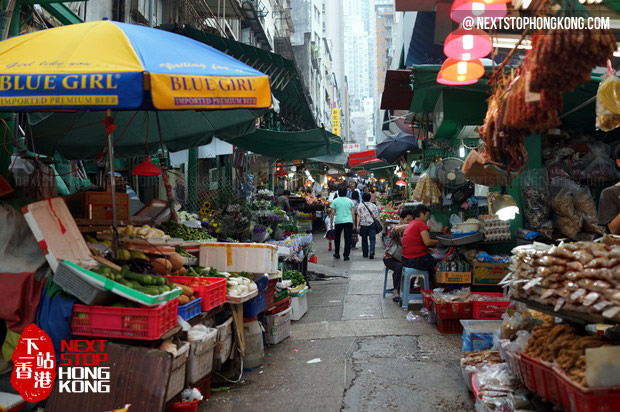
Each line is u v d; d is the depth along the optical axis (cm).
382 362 514
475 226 703
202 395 427
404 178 2055
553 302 319
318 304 825
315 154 997
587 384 261
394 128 1752
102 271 356
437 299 635
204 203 872
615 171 695
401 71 687
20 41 385
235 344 483
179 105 338
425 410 393
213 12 1484
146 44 370
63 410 331
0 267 363
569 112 624
